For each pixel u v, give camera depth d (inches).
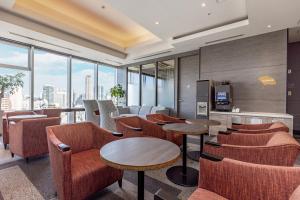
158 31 179.6
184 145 98.9
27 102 204.1
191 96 239.3
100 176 70.0
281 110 164.6
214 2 128.5
